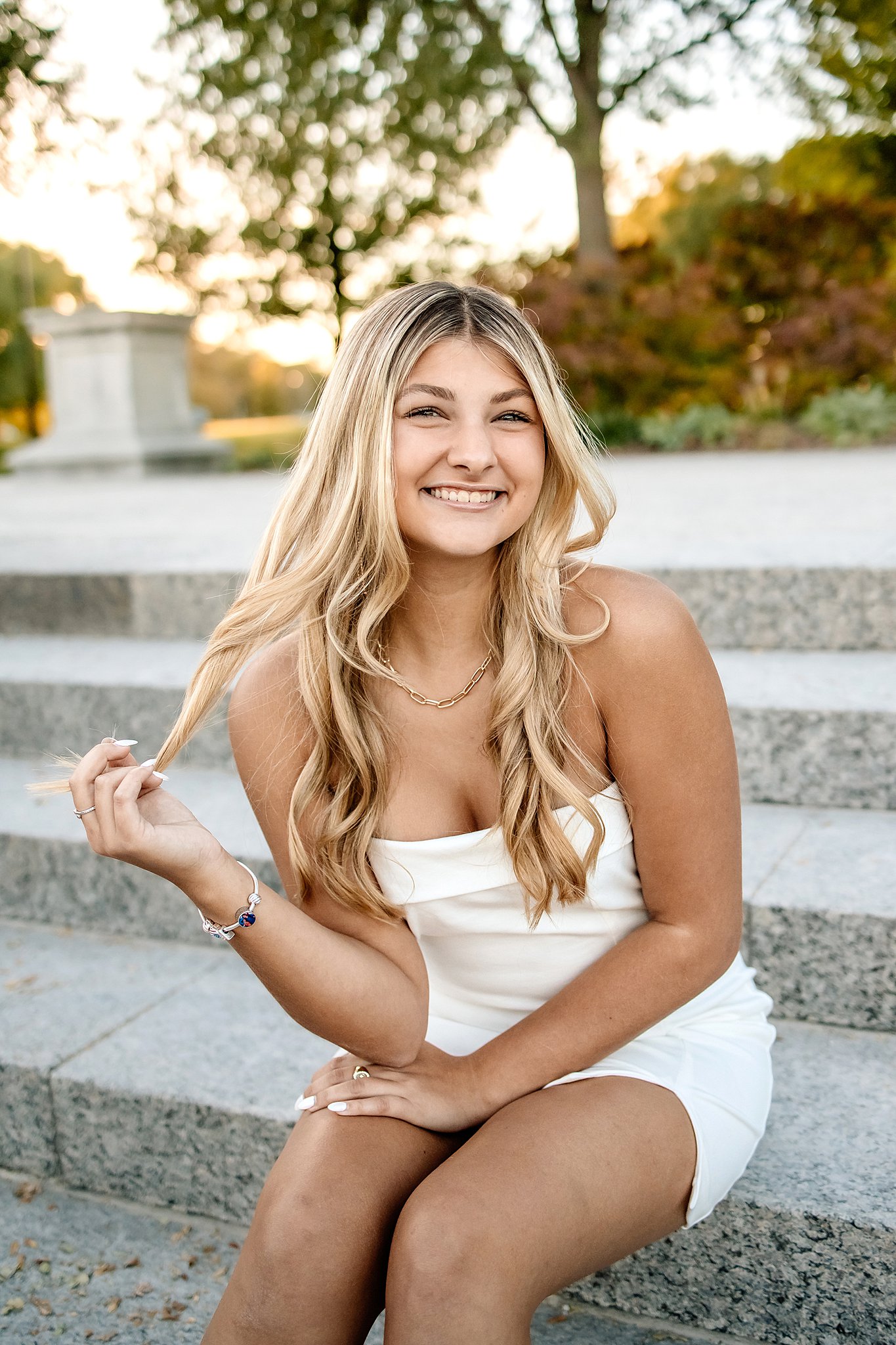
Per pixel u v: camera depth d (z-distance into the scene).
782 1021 2.08
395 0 15.27
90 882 2.64
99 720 3.06
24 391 28.23
